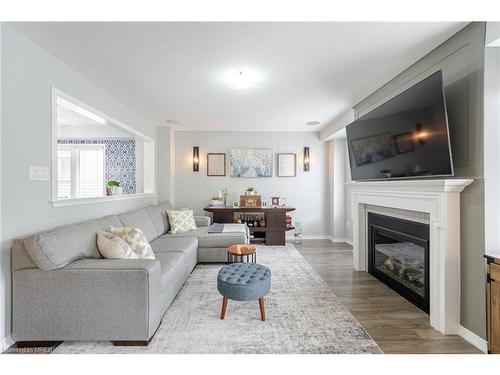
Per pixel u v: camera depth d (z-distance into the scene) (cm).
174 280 241
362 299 252
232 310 229
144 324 176
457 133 196
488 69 173
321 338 188
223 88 301
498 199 173
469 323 185
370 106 325
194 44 207
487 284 165
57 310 174
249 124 481
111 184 356
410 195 231
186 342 182
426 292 226
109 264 184
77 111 281
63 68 238
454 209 191
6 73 181
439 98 188
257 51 218
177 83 287
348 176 506
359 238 339
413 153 221
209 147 536
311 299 252
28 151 199
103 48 213
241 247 311
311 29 187
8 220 182
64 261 180
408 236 253
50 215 221
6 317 178
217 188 536
